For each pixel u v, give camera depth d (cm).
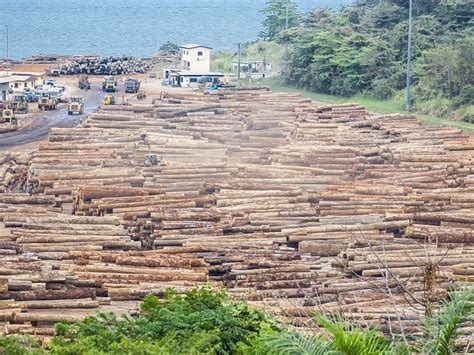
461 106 19475
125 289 7850
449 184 12356
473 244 9531
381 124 16550
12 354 3130
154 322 3478
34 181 12562
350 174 13188
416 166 13312
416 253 8600
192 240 9575
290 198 11269
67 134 15275
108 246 9625
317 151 13688
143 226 10262
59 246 9425
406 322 4006
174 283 8150
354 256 8631
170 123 16575
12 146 16300
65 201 11762
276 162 13575
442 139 15412
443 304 2745
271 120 16488
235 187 11906
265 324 3650
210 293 3875
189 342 3178
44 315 7044
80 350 3139
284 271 8506
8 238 9750
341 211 10669
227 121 16825
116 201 11075
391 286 7275
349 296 7238
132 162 13525
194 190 11906
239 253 9138
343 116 17350
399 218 10288
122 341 3139
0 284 7681
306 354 2589
